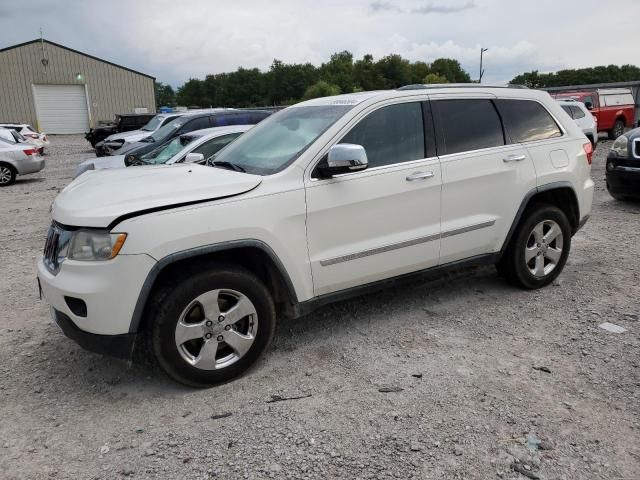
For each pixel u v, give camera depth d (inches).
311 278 155.3
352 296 166.4
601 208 352.8
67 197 147.8
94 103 1760.6
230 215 139.4
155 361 137.6
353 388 141.2
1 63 1628.9
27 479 111.3
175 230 132.8
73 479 111.0
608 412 126.1
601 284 209.6
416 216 170.7
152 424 129.3
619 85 1128.2
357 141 162.7
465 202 180.1
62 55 1691.7
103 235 129.8
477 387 138.9
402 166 167.9
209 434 124.0
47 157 976.3
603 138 971.9
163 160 343.6
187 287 135.6
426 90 179.2
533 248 200.7
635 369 144.8
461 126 183.0
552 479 105.1
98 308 130.0
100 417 133.1
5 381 151.9
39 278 146.2
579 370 145.6
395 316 186.4
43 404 139.9
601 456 111.2
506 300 197.3
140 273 129.7
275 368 153.6
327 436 121.1
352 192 157.9
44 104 1706.4
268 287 156.7
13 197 513.0
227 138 325.7
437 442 117.2
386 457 113.1
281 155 160.9
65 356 166.4
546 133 203.3
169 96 5128.0
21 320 196.1
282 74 4183.1
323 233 155.0
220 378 143.9
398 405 132.0
